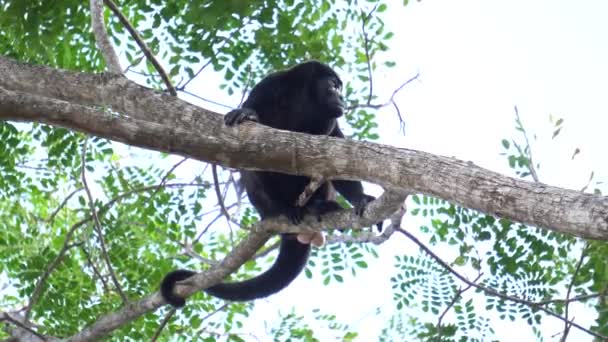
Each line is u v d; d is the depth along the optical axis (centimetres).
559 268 1135
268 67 1220
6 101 723
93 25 955
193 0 980
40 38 1104
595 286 1103
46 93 852
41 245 1327
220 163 694
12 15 1085
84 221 1137
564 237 1123
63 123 721
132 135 705
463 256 1155
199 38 1161
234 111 755
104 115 716
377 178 622
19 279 1218
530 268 1129
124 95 811
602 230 443
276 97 1088
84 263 1280
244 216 1334
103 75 833
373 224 826
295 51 1223
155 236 1296
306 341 1271
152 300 1014
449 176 554
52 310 1207
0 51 1202
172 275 1005
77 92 839
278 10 1162
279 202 946
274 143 682
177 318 1247
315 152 665
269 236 945
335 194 1128
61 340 1062
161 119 780
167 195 1293
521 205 493
